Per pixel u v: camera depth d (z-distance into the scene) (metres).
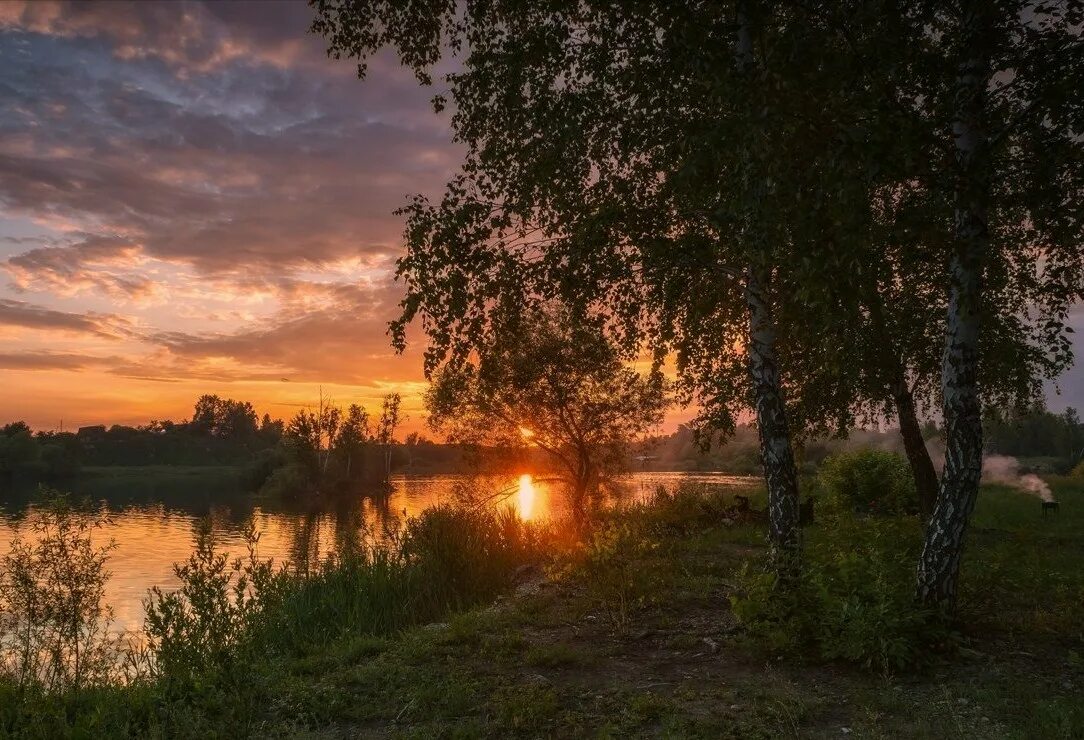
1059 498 23.03
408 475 117.38
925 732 4.64
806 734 4.75
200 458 183.50
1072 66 5.91
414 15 9.54
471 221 8.55
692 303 9.22
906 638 5.95
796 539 8.12
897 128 5.27
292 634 8.40
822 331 6.51
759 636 6.89
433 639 7.48
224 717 5.07
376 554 11.02
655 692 5.75
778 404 8.37
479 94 9.36
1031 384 13.91
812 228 5.25
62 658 6.87
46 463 133.62
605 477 18.48
